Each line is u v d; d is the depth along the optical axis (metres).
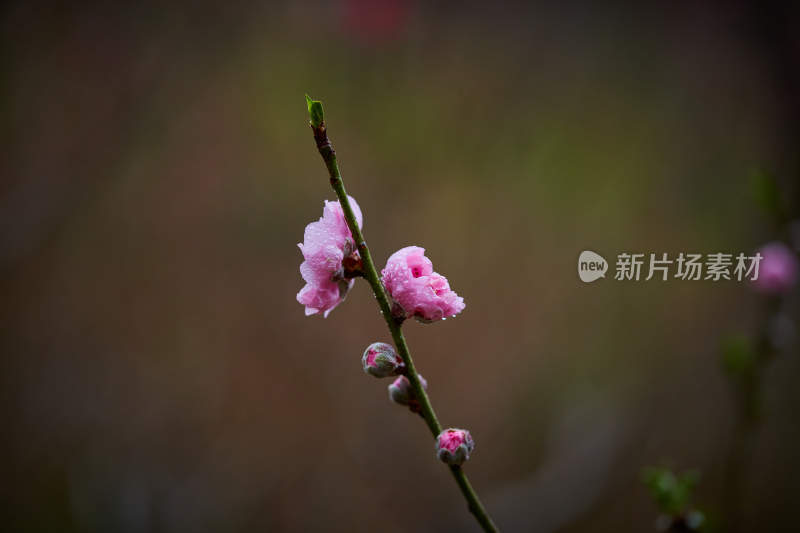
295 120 1.83
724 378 1.82
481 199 1.88
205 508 1.60
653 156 1.97
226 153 1.80
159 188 1.77
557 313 1.88
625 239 1.92
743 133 1.97
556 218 1.91
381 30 1.86
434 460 1.71
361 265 0.72
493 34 1.96
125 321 1.73
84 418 1.66
